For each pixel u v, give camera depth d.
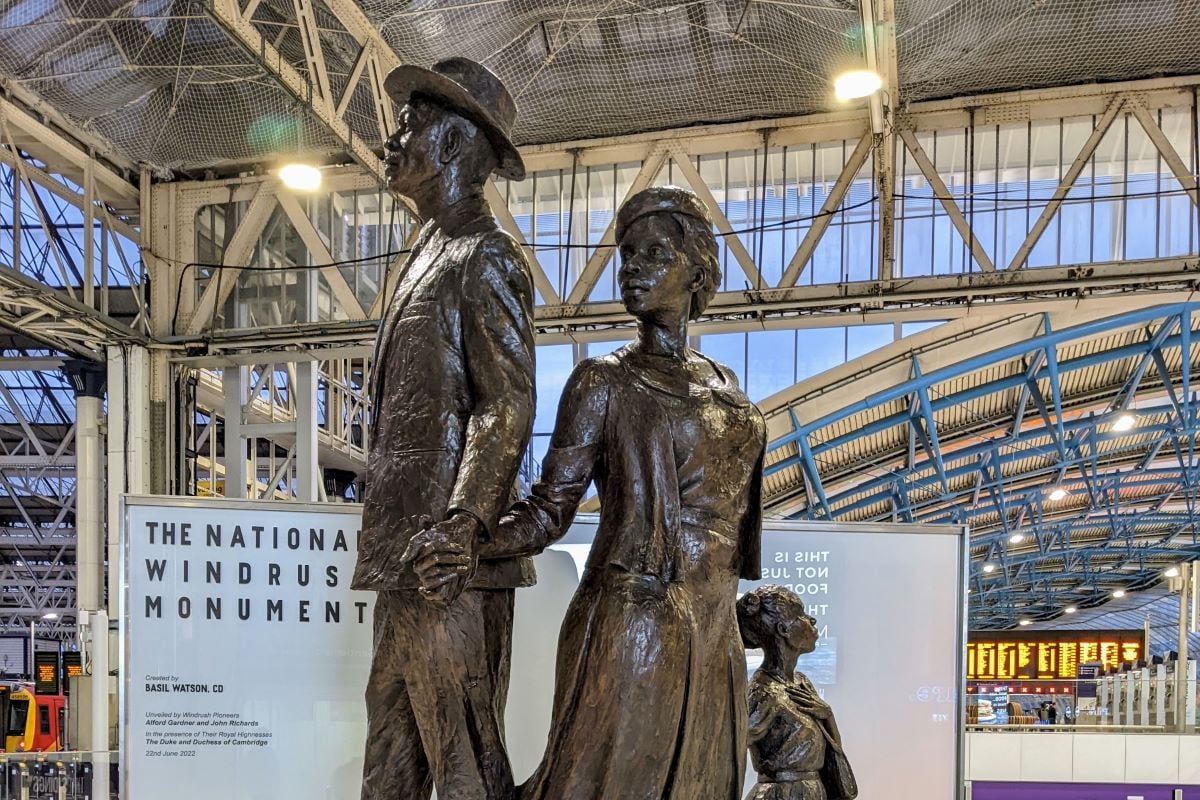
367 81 8.50
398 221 10.34
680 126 9.70
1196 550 33.16
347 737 4.50
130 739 4.32
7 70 8.07
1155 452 22.12
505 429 2.18
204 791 4.37
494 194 9.75
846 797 3.39
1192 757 11.77
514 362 2.25
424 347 2.29
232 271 10.20
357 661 4.53
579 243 10.23
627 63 8.59
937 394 15.48
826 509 15.66
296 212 9.98
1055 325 12.59
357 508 4.58
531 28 8.14
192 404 10.79
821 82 8.77
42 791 6.28
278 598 4.48
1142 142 9.71
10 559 28.58
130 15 7.58
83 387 12.17
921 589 4.86
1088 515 26.77
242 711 4.41
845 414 13.12
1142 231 9.65
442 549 1.98
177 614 4.38
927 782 4.78
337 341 9.73
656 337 2.52
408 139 2.44
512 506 2.32
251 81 8.56
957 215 9.17
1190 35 8.41
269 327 9.70
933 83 9.23
